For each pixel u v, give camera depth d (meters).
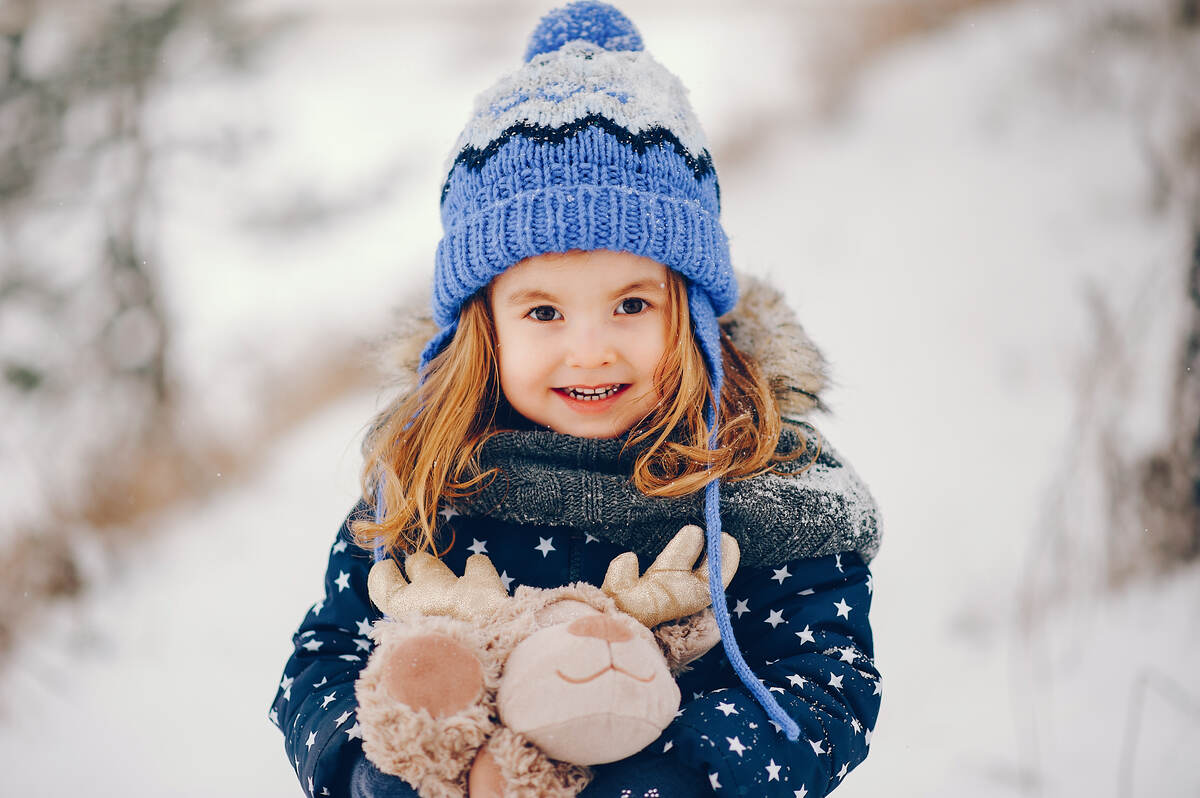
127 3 4.89
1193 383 3.55
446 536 1.61
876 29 7.42
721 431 1.61
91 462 4.20
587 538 1.58
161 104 4.91
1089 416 3.67
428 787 1.17
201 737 3.06
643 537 1.54
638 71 1.67
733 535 1.54
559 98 1.60
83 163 4.67
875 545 1.65
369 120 6.52
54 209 4.60
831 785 1.39
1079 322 4.44
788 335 1.79
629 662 1.18
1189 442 3.47
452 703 1.13
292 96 6.12
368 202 5.95
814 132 6.70
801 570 1.56
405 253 5.68
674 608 1.36
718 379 1.61
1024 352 4.50
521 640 1.22
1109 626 3.27
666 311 1.59
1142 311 3.83
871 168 6.26
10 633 3.57
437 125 6.54
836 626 1.52
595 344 1.52
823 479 1.61
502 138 1.59
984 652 3.27
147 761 2.96
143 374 4.46
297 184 5.72
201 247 5.23
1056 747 2.87
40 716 3.16
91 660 3.45
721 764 1.27
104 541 4.02
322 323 5.20
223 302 5.18
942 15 7.27
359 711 1.18
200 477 4.41
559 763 1.18
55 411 4.28
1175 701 2.96
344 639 1.61
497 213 1.55
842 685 1.44
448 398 1.65
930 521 3.82
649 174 1.57
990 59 6.70
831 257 5.57
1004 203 5.53
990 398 4.32
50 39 4.76
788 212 6.05
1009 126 6.09
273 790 2.83
